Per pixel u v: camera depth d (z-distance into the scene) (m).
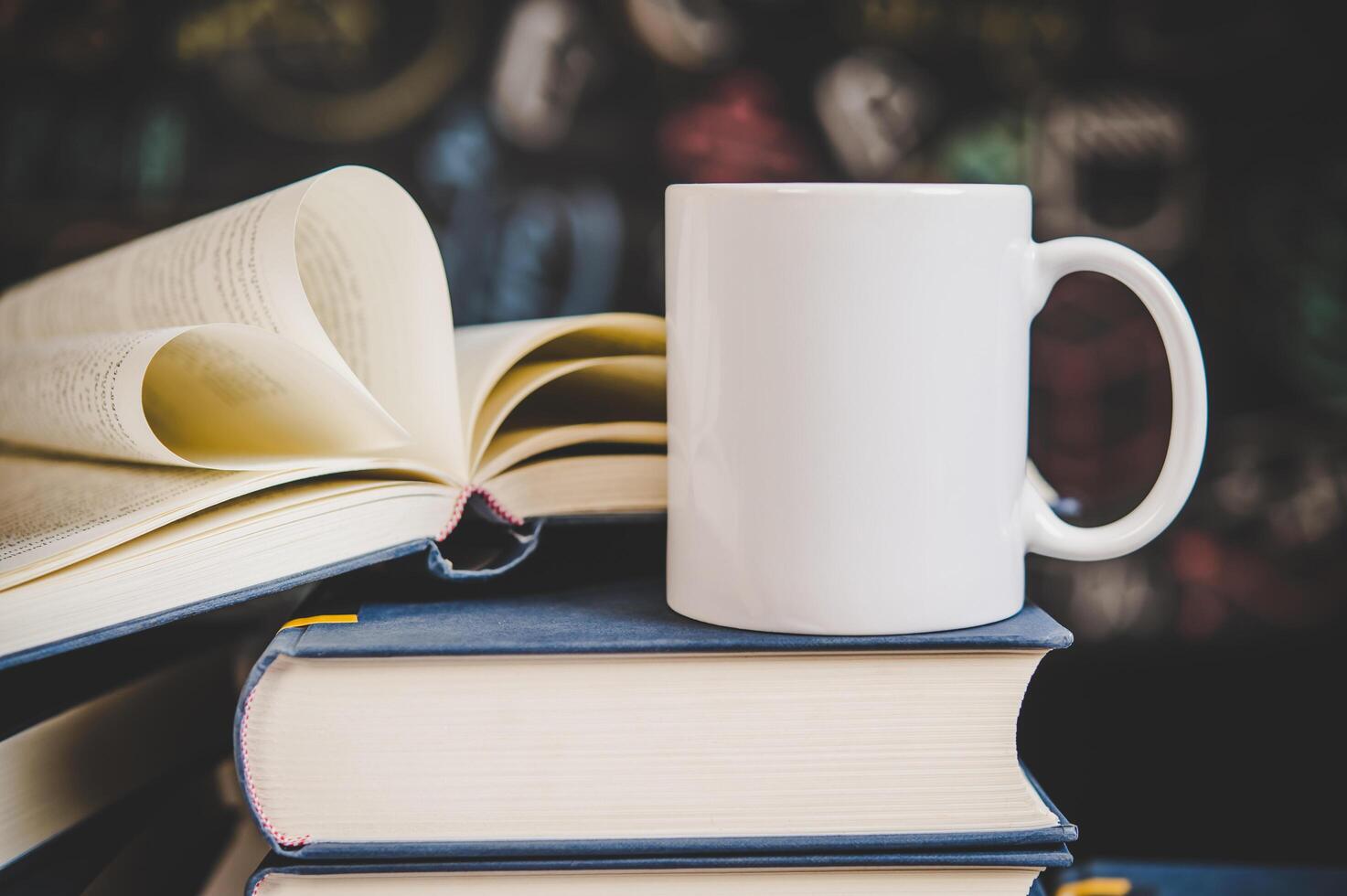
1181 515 1.06
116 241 1.00
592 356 0.47
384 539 0.38
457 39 1.02
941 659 0.34
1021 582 0.38
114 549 0.34
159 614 0.35
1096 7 1.03
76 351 0.41
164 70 1.00
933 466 0.34
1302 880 0.48
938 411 0.34
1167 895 0.47
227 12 1.00
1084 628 1.06
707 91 1.03
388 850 0.34
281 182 1.01
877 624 0.34
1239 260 1.04
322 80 1.01
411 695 0.34
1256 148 1.04
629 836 0.34
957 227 0.34
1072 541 0.38
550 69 1.02
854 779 0.34
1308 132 1.03
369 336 0.42
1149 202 1.04
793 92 1.03
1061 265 0.36
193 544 0.35
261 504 0.37
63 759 0.40
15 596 0.32
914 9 1.03
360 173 0.40
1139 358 1.04
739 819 0.34
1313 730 1.04
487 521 0.42
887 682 0.34
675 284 0.36
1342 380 1.04
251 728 0.33
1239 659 1.06
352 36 1.01
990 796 0.34
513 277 1.03
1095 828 1.02
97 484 0.42
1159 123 1.04
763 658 0.34
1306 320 1.04
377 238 0.41
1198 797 1.03
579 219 1.03
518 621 0.37
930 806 0.34
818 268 0.34
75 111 0.99
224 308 0.41
